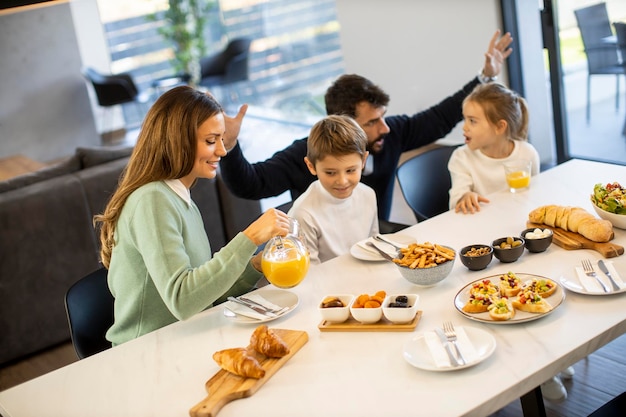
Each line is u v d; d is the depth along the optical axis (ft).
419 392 4.19
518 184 7.28
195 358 5.00
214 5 25.20
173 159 5.68
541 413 5.60
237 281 6.31
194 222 6.00
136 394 4.66
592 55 12.89
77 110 25.43
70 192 10.96
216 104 5.86
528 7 13.34
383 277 5.88
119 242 5.77
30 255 10.76
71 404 4.66
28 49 24.34
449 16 14.08
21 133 24.75
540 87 13.97
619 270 5.25
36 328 10.97
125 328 6.01
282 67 21.88
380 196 9.08
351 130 6.61
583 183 7.23
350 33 16.81
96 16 25.68
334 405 4.19
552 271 5.49
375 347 4.77
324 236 7.20
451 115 9.35
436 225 6.84
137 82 27.04
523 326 4.75
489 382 4.19
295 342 4.89
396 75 15.97
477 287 5.14
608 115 13.12
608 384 7.55
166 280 5.33
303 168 8.60
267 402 4.33
